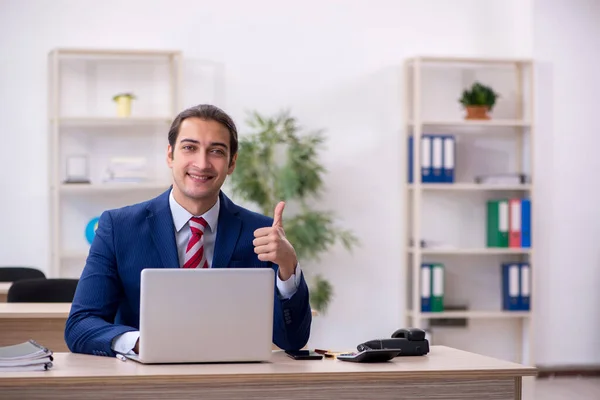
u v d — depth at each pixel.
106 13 6.53
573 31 6.96
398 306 6.91
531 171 6.75
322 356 2.62
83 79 6.50
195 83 6.63
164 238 2.79
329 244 6.78
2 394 2.20
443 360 2.62
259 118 6.42
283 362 2.52
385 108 6.89
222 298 2.45
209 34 6.66
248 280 2.47
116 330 2.61
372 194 6.86
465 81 7.00
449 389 2.42
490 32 7.02
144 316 2.41
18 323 4.02
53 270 6.37
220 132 2.72
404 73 6.80
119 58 6.54
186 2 6.63
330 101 6.81
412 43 6.93
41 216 6.45
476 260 7.01
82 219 6.53
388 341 2.69
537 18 6.91
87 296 2.74
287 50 6.75
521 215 6.70
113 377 2.23
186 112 2.74
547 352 6.93
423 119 6.89
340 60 6.83
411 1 6.93
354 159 6.84
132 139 6.57
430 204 6.95
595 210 7.00
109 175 6.24
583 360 6.97
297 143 6.45
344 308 6.83
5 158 6.39
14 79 6.40
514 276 6.71
